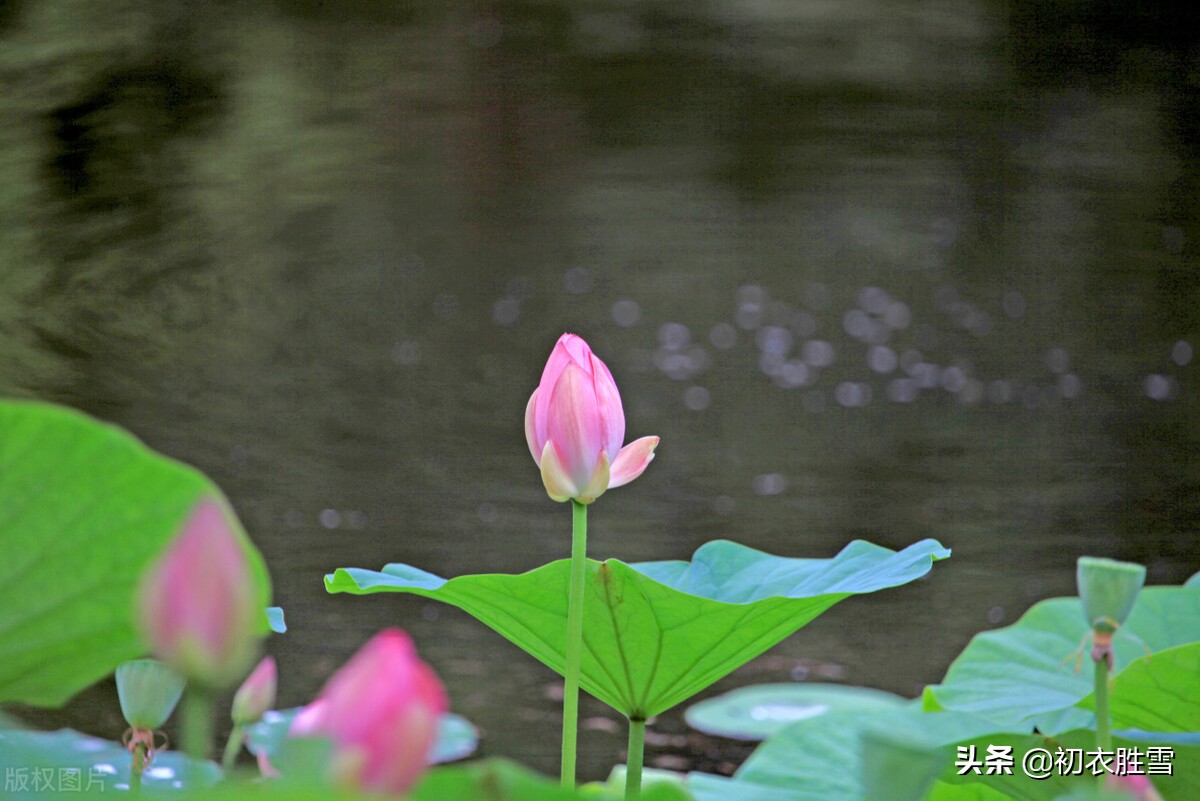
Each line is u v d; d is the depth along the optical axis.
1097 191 37.06
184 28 31.89
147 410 19.55
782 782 4.29
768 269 32.78
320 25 36.00
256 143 32.66
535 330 27.69
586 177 38.78
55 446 3.60
